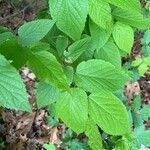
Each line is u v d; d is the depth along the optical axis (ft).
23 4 2.69
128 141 1.79
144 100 5.14
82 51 1.35
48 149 3.20
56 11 1.14
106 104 1.23
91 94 1.25
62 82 1.04
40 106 1.32
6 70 0.85
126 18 1.39
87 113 1.22
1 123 5.22
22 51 1.09
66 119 1.22
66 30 1.15
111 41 1.42
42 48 1.12
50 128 4.93
